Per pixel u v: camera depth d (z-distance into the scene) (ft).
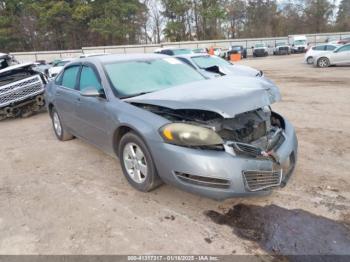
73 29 164.04
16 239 8.53
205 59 31.96
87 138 13.93
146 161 9.95
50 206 10.20
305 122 19.04
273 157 9.18
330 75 42.80
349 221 8.60
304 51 128.36
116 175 12.36
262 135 10.12
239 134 9.51
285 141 10.14
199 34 200.23
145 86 11.97
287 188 10.56
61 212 9.78
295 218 8.85
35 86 25.52
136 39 183.01
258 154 8.89
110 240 8.27
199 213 9.36
